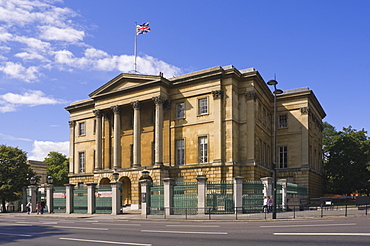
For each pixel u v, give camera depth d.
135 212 47.03
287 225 23.34
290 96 61.53
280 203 40.00
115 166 55.25
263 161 54.72
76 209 48.25
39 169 96.94
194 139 51.12
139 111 54.31
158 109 51.97
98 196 45.81
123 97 56.09
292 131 61.06
